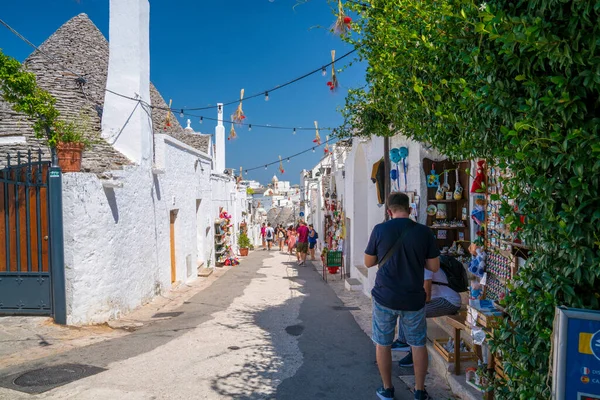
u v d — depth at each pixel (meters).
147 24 10.70
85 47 12.45
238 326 7.48
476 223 5.80
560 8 2.14
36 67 10.91
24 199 7.32
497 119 3.11
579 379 2.03
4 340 6.26
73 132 7.47
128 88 10.05
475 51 2.89
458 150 4.14
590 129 2.12
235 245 26.19
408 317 4.02
